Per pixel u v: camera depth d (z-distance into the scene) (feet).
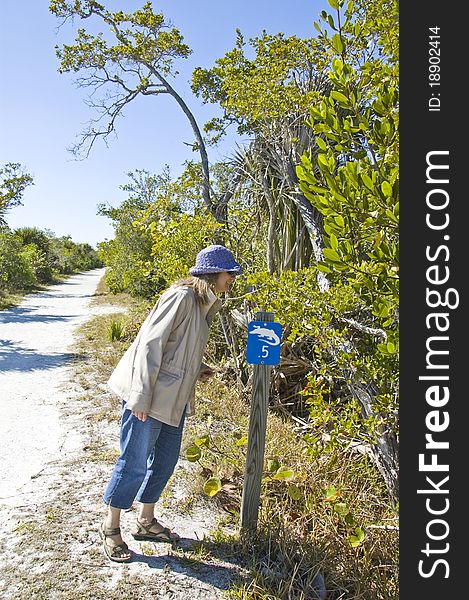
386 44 11.80
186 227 23.94
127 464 10.16
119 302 62.85
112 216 71.15
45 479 14.12
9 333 39.81
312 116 10.28
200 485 13.44
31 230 121.29
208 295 10.36
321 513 12.68
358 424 13.48
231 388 22.77
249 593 9.80
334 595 10.46
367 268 10.34
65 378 25.82
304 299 13.83
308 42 21.22
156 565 10.41
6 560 10.40
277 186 24.39
